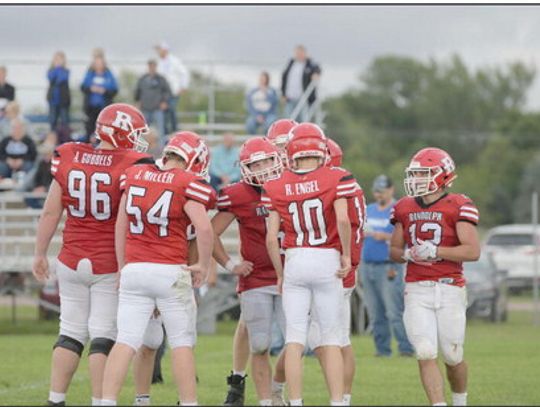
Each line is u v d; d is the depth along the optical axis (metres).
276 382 23.62
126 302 20.69
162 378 28.39
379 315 36.12
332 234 21.50
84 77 48.91
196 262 22.42
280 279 21.88
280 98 53.91
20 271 48.34
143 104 49.53
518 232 79.50
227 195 23.06
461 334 22.20
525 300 73.12
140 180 20.88
